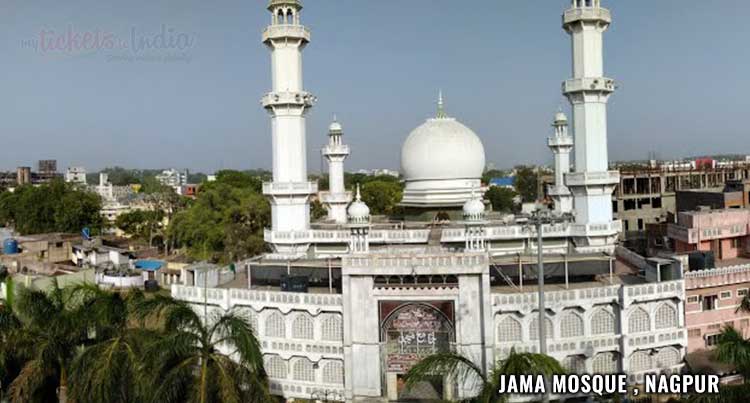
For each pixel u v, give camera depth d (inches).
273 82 2701.8
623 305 1878.7
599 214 2551.7
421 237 2527.1
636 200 4471.0
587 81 2546.8
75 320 1488.7
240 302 2043.6
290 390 1980.8
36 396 1502.2
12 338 1535.4
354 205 2308.1
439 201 2906.0
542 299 1472.7
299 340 1951.3
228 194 4702.3
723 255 2736.2
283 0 2669.8
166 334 1334.9
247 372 1288.1
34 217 6127.0
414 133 3051.2
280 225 2615.7
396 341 1854.1
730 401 1188.5
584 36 2583.7
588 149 2573.8
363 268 1843.0
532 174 6614.2
